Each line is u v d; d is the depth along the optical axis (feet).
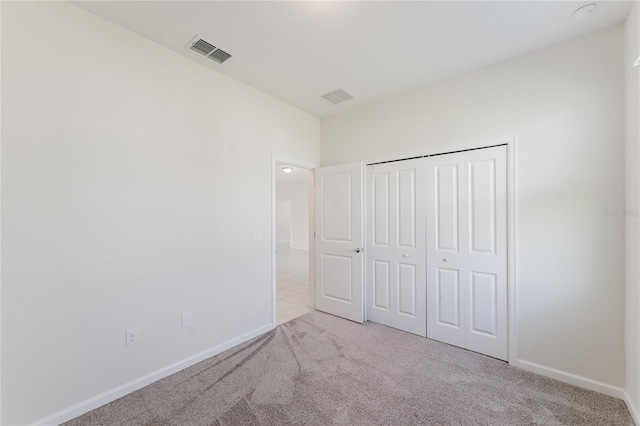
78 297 5.67
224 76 8.47
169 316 7.10
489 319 7.86
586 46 6.52
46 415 5.26
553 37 6.66
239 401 6.00
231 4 5.61
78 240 5.68
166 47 7.11
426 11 5.79
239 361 7.69
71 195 5.60
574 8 5.70
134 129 6.52
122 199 6.31
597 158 6.38
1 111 4.86
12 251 4.95
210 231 8.05
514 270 7.38
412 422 5.36
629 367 5.81
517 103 7.43
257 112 9.46
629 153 5.79
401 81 8.84
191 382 6.72
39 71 5.25
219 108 8.32
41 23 5.27
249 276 9.12
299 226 33.60
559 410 5.69
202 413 5.64
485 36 6.62
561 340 6.78
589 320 6.45
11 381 4.93
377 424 5.32
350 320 10.68
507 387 6.47
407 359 7.73
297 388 6.44
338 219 11.13
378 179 10.28
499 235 7.68
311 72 8.33
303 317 11.04
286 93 9.73
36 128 5.21
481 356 7.88
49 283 5.33
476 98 8.11
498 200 7.70
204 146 7.93
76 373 5.63
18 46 5.03
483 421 5.39
